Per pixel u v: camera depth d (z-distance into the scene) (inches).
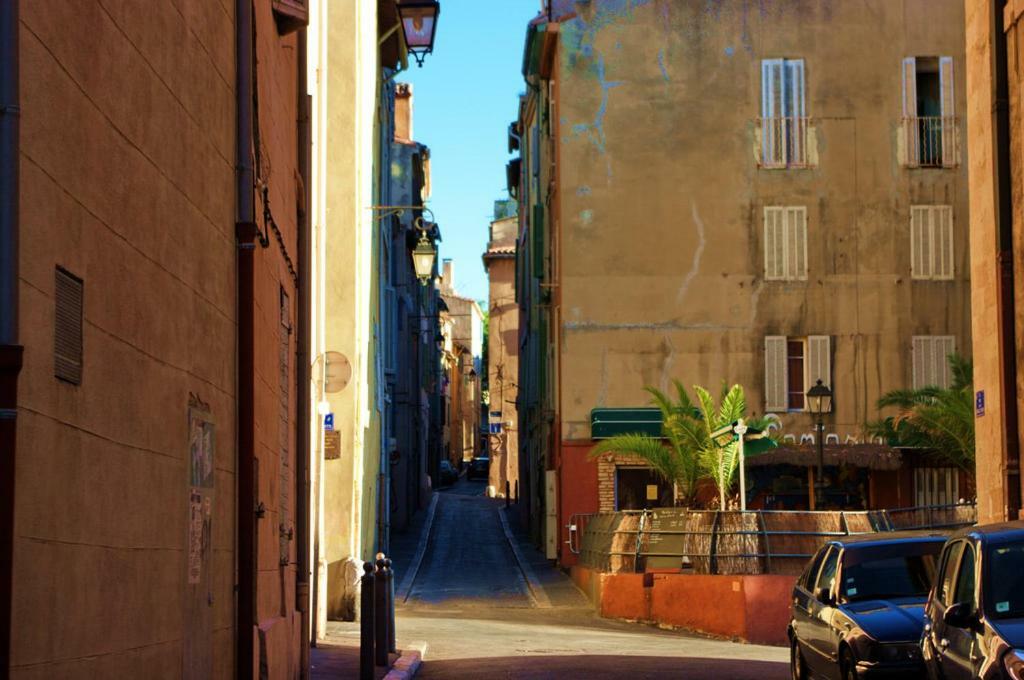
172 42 337.4
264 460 496.7
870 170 1525.6
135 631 293.6
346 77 1068.5
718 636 1017.5
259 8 482.9
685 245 1524.4
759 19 1542.8
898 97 1534.2
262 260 488.7
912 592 560.4
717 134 1535.4
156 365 316.8
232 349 419.2
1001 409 739.4
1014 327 736.3
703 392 1289.4
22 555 220.1
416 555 1825.8
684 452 1306.6
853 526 1034.1
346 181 1061.1
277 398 547.8
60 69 242.7
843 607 551.2
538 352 1910.7
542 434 1835.6
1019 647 363.3
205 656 373.4
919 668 507.8
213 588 387.9
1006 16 741.3
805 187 1528.1
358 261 1063.6
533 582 1448.1
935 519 1054.4
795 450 1362.0
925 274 1517.0
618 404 1513.3
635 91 1541.6
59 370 240.4
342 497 1043.3
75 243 251.3
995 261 749.3
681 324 1517.0
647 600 1118.4
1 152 216.4
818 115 1533.0
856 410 1501.0
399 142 2146.9
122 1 287.6
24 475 221.3
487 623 1080.8
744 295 1518.2
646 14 1545.3
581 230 1529.3
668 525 1125.7
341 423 1047.0
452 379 4603.8
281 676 527.8
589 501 1504.7
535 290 1991.9
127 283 290.0
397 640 860.6
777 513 1052.5
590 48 1546.5
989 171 757.3
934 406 1330.0
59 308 241.0
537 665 728.3
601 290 1523.1
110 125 277.3
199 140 371.6
